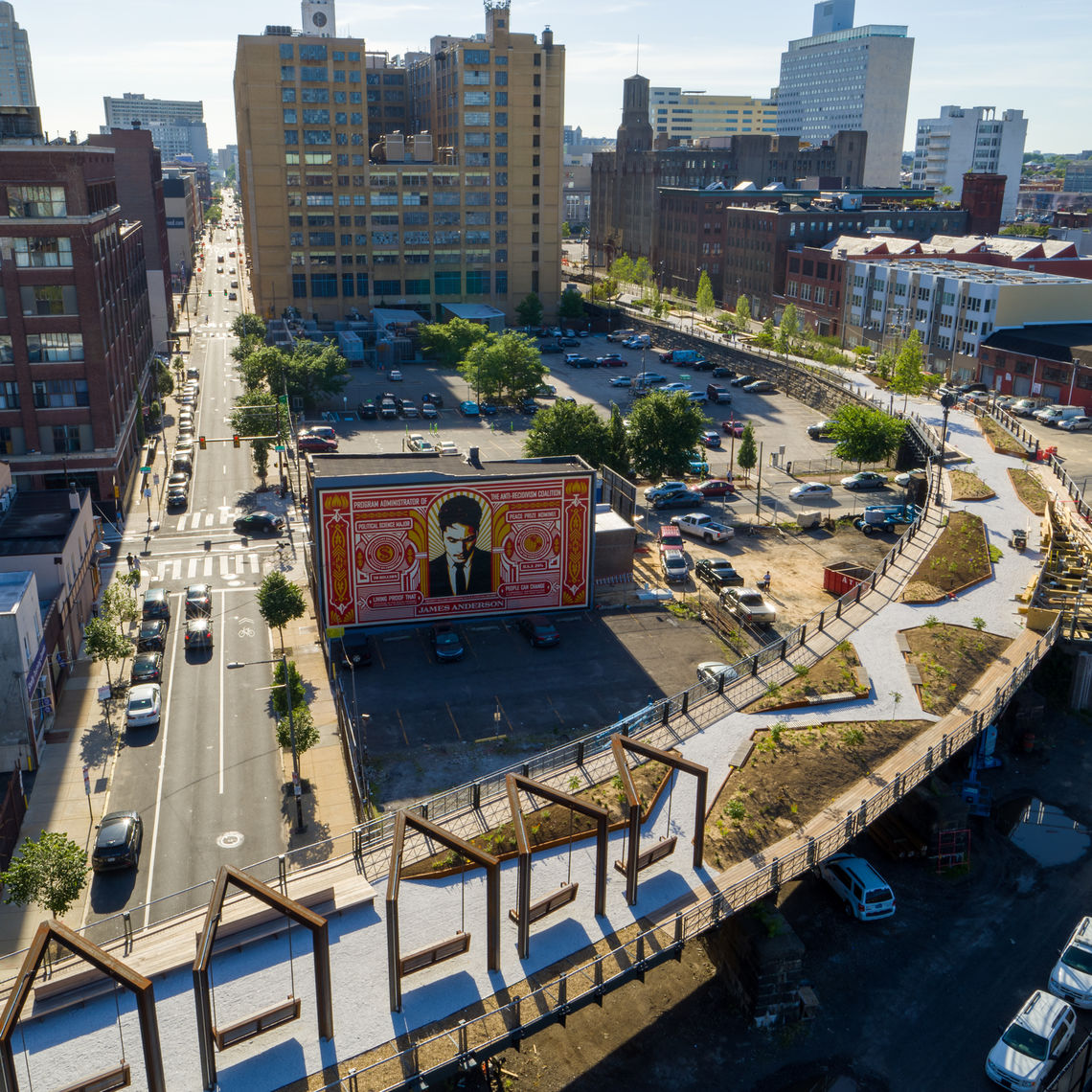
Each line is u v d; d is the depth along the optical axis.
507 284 187.12
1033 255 163.12
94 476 86.75
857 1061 33.62
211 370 154.88
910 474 97.19
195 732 53.69
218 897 26.33
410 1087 26.22
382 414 125.19
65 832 41.84
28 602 50.91
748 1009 35.00
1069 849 45.56
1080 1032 34.97
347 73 167.25
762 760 42.94
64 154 80.31
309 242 173.25
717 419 126.88
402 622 65.00
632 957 30.84
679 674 60.03
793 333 153.00
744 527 86.81
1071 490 82.50
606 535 69.44
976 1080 32.97
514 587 66.62
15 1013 23.34
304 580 74.38
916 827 44.59
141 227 132.12
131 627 65.62
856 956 38.50
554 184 184.50
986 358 135.12
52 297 82.81
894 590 63.47
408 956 28.42
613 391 140.50
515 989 29.44
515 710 55.72
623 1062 33.38
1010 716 54.75
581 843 36.94
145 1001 23.56
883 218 194.00
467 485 63.38
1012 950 39.06
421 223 178.50
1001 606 61.12
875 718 47.19
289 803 47.28
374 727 53.84
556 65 179.25
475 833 36.50
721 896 33.31
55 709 55.59
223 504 92.69
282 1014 26.84
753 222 195.25
